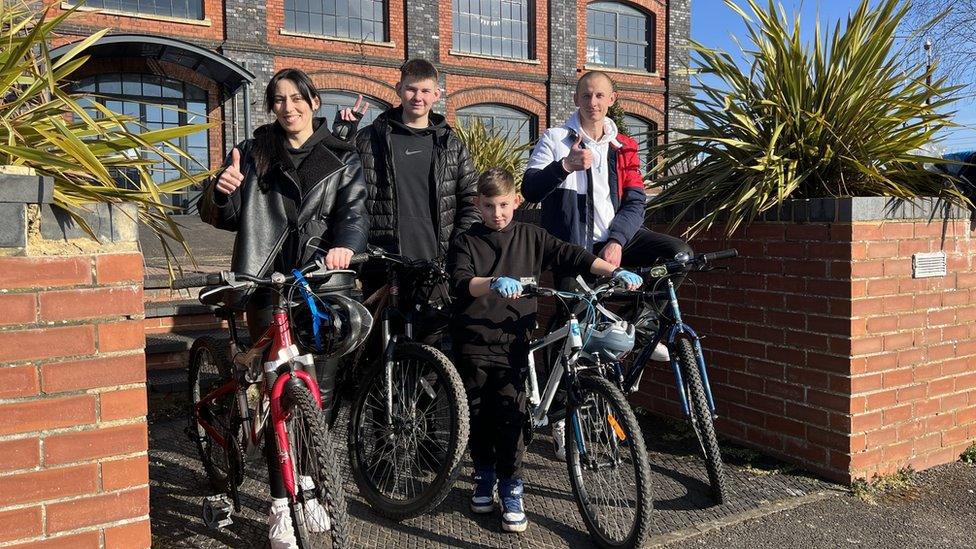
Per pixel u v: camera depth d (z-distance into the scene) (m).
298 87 2.97
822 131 3.73
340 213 3.07
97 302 2.06
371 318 2.58
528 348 3.13
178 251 8.23
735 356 4.03
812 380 3.61
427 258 3.62
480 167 9.92
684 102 4.29
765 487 3.47
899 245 3.56
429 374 3.17
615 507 2.95
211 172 2.76
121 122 2.38
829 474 3.56
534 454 3.92
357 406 3.30
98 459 2.07
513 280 2.78
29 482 1.98
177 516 3.09
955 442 3.88
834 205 3.46
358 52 15.27
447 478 2.87
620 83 18.48
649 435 4.23
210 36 13.76
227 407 3.05
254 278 2.45
